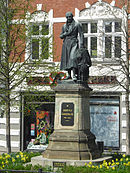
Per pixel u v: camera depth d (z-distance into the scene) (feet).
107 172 39.42
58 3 80.94
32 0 70.38
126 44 67.31
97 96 77.82
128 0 69.21
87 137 46.16
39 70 77.41
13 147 80.18
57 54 80.02
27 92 66.33
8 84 64.49
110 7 77.71
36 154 53.42
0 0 65.67
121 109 76.23
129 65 74.33
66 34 48.60
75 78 47.47
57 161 43.73
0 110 72.43
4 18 64.18
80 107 46.68
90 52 78.43
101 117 77.46
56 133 46.57
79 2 79.82
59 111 47.03
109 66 72.59
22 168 41.88
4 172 40.27
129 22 74.79
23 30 65.67
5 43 65.57
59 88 47.01
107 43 71.41
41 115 80.18
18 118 80.23
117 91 76.13
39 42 67.82
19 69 70.90
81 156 44.70
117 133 76.48
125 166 42.96
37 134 80.38
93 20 78.59
